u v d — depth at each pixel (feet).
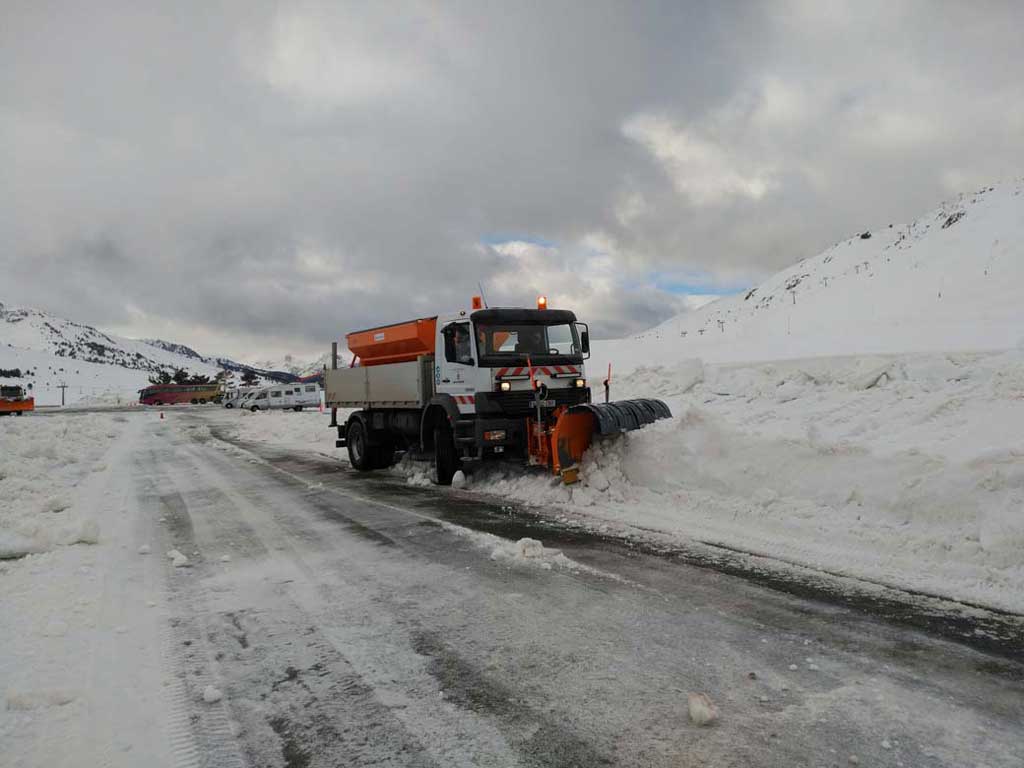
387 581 16.97
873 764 8.17
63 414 164.14
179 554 19.79
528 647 12.34
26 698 10.37
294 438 77.05
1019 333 47.52
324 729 9.55
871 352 47.67
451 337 33.40
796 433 28.60
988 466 17.51
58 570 18.58
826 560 17.38
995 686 10.25
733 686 10.48
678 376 47.39
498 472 33.96
